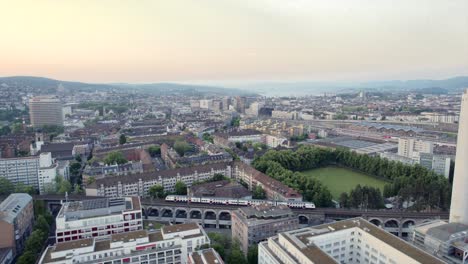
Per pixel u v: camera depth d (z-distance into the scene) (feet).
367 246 625.41
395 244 573.33
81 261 615.98
